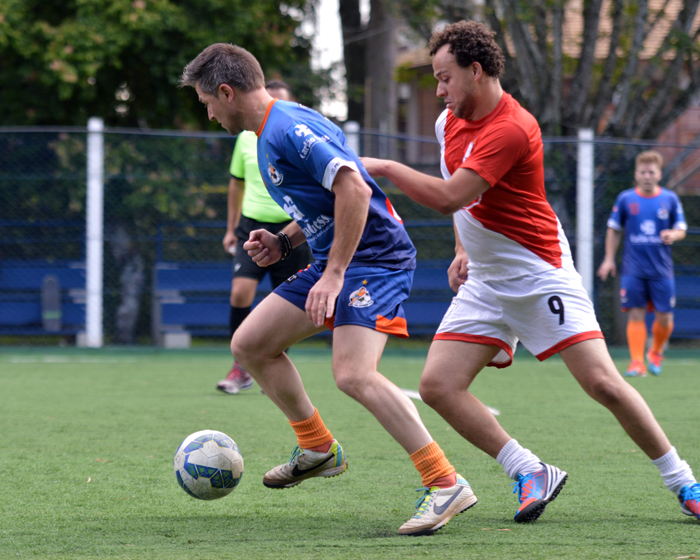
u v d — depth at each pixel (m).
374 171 10.66
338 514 11.15
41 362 34.38
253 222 22.94
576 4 58.12
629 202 29.31
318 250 11.45
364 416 20.14
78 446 16.19
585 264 37.59
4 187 38.44
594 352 10.73
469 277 11.48
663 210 29.02
